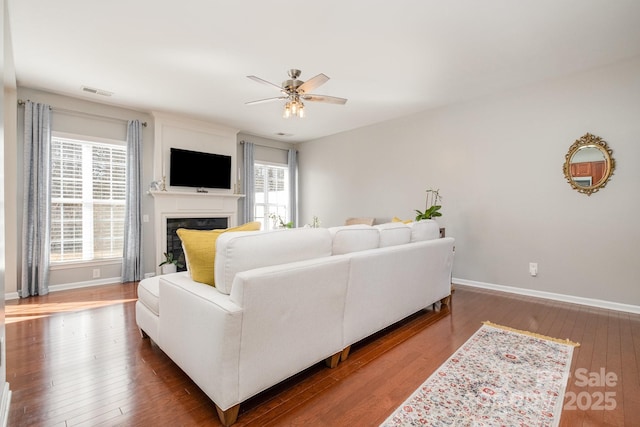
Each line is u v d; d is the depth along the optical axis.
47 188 3.92
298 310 1.80
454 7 2.38
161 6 2.36
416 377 1.97
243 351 1.56
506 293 3.98
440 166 4.70
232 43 2.90
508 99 4.00
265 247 1.77
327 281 1.97
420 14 2.47
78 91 4.00
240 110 4.80
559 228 3.63
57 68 3.38
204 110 4.80
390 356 2.27
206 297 1.65
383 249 2.55
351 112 4.92
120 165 4.63
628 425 1.53
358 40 2.85
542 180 3.75
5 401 1.58
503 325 2.87
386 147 5.41
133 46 2.94
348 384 1.90
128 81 3.71
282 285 1.70
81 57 3.14
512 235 3.99
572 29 2.67
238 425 1.54
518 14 2.46
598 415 1.60
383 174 5.46
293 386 1.88
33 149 3.83
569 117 3.55
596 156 3.36
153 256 4.89
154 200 4.85
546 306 3.43
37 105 3.85
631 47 2.97
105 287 4.24
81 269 4.27
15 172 3.76
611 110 3.29
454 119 4.53
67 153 4.20
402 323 2.93
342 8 2.40
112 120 4.55
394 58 3.19
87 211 4.34
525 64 3.31
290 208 6.93
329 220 6.45
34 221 3.82
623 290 3.24
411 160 5.05
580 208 3.49
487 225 4.21
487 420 1.56
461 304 3.53
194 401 1.73
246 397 1.58
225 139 5.72
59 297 3.76
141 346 2.41
